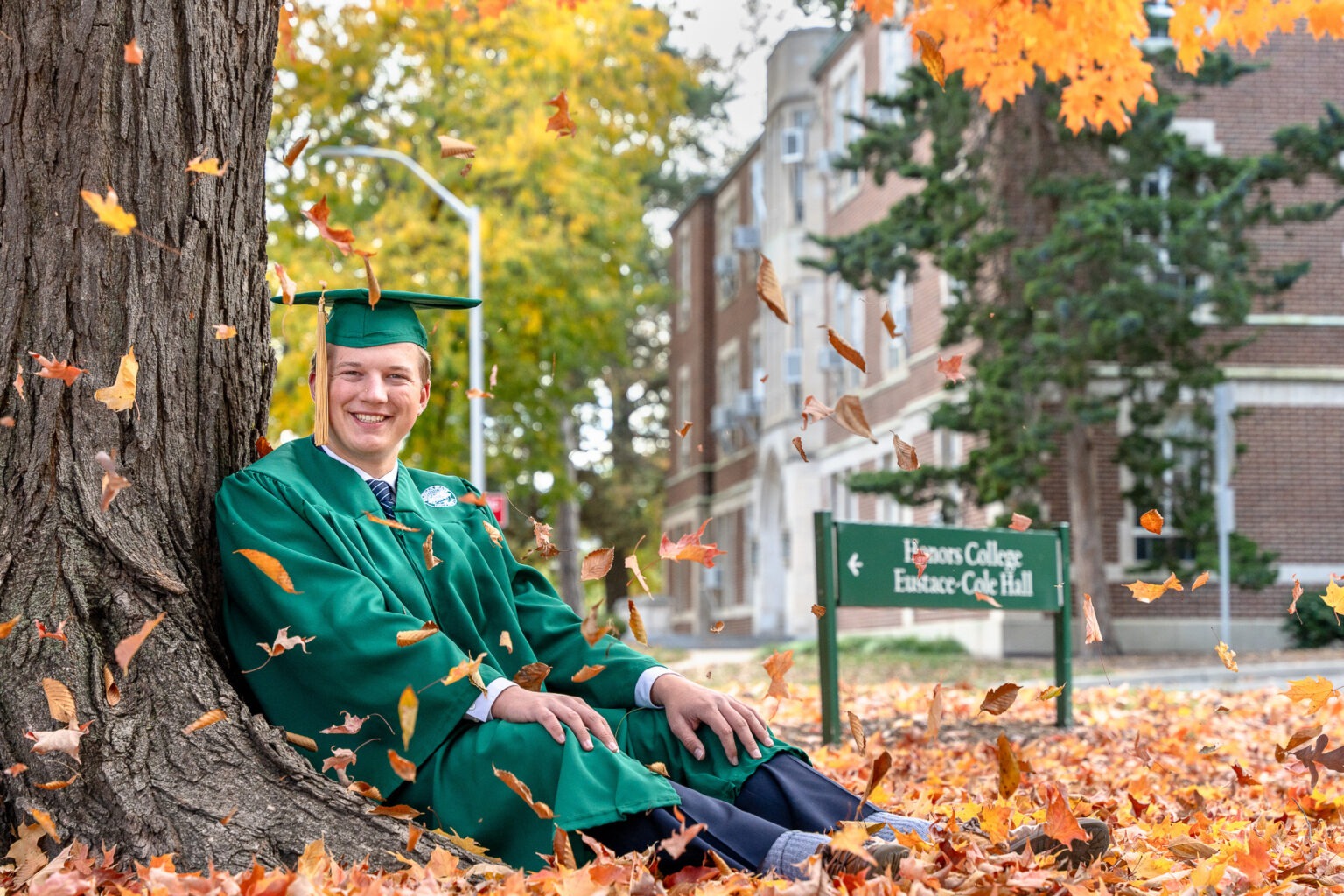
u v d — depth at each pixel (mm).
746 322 34594
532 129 21188
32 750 3121
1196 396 18703
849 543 7410
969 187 18609
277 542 3508
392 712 3320
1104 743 7254
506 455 25641
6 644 3309
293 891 2750
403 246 20641
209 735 3334
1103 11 7148
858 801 3398
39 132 3521
